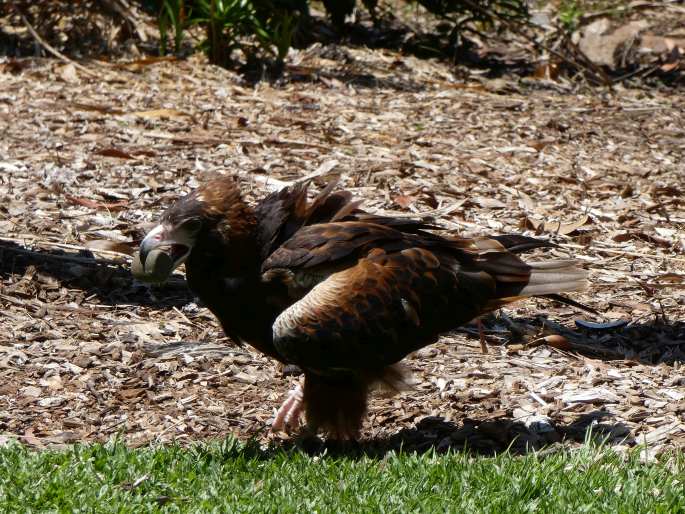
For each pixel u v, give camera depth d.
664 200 15.70
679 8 29.88
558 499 7.54
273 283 8.52
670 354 11.01
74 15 22.31
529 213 14.83
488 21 24.22
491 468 8.10
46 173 15.16
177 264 8.41
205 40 21.48
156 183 15.09
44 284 12.07
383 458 8.70
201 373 10.41
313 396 8.75
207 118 17.91
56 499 7.50
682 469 8.23
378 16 26.58
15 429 9.25
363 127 18.20
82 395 9.91
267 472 8.11
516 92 22.02
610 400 9.79
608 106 21.12
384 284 8.37
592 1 30.20
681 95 22.95
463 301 8.72
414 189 15.26
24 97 18.61
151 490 7.73
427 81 21.89
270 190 14.98
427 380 10.30
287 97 19.72
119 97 18.98
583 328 11.59
